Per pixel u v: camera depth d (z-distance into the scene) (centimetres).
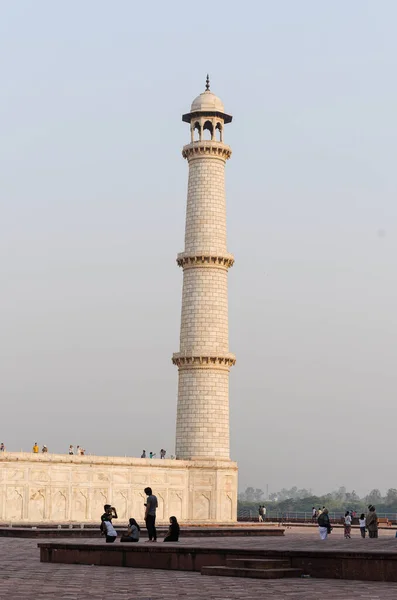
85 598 3300
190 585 3844
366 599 3316
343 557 4219
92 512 10675
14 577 4212
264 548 4659
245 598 3331
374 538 7531
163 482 11238
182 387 11681
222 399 11612
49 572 4531
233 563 4472
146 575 4375
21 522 9975
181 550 4750
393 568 4072
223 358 11575
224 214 12069
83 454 11294
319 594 3484
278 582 4012
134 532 5891
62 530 8125
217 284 11806
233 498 11612
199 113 12212
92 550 5106
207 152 12050
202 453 11469
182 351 11694
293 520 14700
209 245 11812
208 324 11662
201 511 11388
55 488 10412
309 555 4331
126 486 10975
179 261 11944
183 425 11594
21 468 10156
